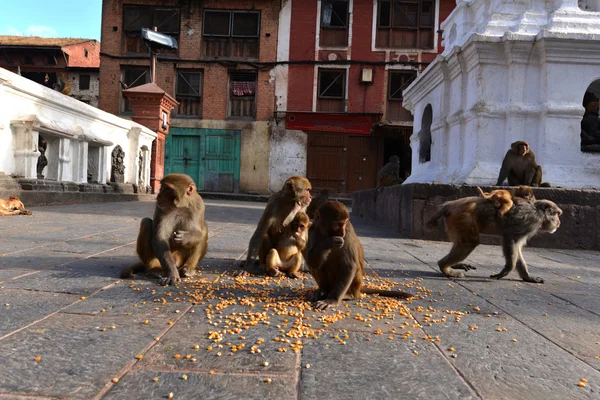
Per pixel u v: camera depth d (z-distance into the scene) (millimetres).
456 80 10586
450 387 2076
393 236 8828
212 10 25156
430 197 8383
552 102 9227
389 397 1949
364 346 2570
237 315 3080
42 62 32250
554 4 9812
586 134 9711
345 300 3621
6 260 4570
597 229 8164
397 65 24609
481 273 5289
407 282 4566
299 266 4578
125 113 25219
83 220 8656
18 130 10523
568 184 8953
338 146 25094
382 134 24844
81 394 1870
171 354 2326
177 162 25359
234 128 25141
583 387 2141
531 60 9414
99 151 14469
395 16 24672
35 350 2297
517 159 8539
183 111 25547
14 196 9039
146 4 25141
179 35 25219
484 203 4883
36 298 3262
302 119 24766
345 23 24922
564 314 3506
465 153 10016
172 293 3578
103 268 4398
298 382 2059
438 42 24547
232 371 2152
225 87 25156
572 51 9133
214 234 7750
